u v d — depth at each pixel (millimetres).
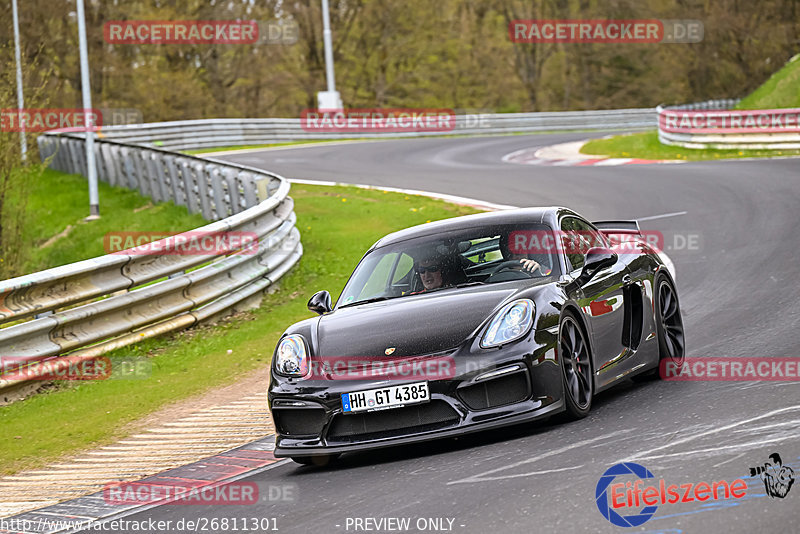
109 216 84562
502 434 21578
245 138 137875
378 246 26609
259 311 44219
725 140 98375
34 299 34688
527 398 20562
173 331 40156
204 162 73125
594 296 23688
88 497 22391
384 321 22312
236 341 38906
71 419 30344
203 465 23953
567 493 15914
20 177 66875
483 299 22109
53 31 167500
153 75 180000
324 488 19625
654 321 26344
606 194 70000
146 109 180875
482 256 24531
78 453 26828
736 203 60188
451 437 21531
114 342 37375
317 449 21156
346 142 138875
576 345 22453
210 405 30312
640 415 21344
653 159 96562
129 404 31312
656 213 59906
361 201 73250
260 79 199500
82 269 36031
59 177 105312
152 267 39781
